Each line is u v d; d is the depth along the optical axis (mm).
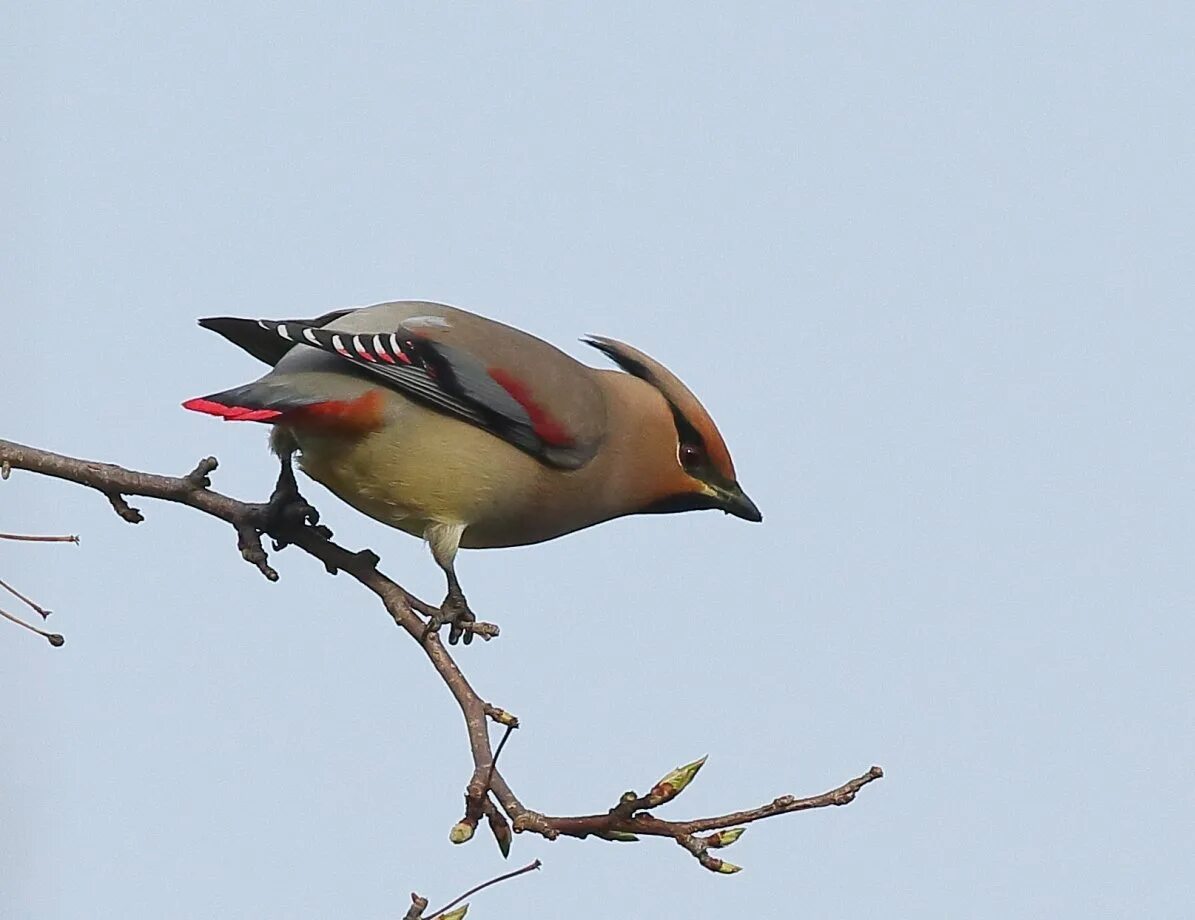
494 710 8898
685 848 7746
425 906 7621
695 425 12172
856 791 7832
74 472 10227
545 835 7906
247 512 10391
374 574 10227
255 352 11086
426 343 10852
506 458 11070
